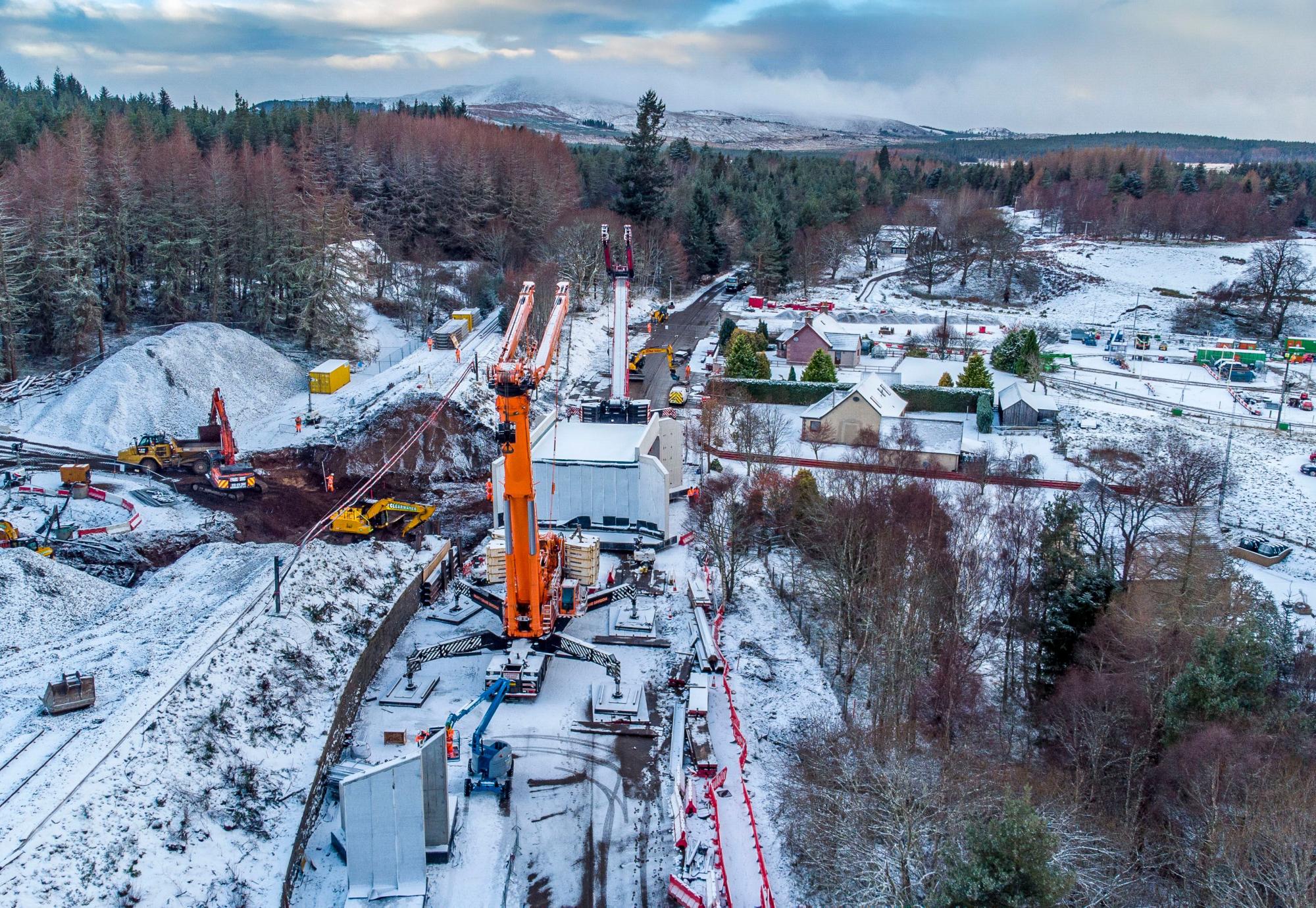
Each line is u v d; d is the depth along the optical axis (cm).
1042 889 2927
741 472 8456
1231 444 9650
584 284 13850
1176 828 3984
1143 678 4659
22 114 15438
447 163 15150
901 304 16625
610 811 4081
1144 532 6825
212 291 10794
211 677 4228
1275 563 7338
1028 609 5653
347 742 4425
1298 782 3722
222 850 3484
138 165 11531
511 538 4778
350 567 5716
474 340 11350
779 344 12975
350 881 3512
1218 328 15462
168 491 7200
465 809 4047
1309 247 19938
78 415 8294
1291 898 3102
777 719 4969
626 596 5781
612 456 6712
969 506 6781
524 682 4803
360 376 10269
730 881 3762
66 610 5009
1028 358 11694
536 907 3562
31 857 3044
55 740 3666
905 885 3372
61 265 9712
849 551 5794
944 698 4944
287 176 12275
